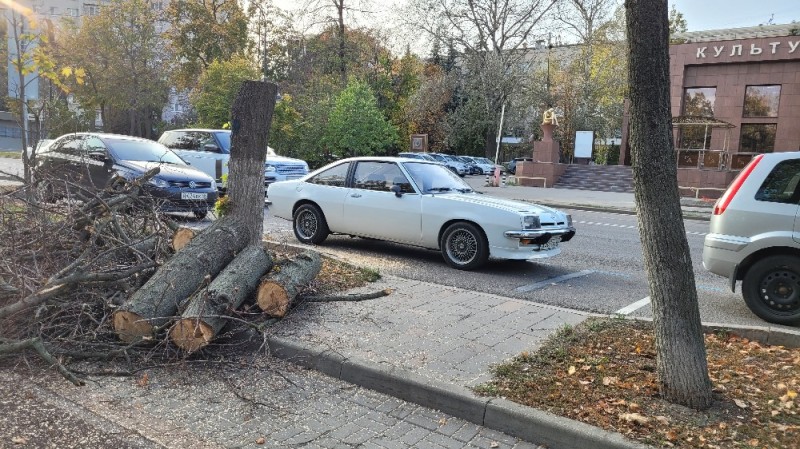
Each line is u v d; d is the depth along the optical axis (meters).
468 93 42.91
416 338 5.02
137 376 4.38
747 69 30.48
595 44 43.56
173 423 3.71
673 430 3.45
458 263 8.30
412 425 3.79
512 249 7.86
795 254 6.04
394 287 6.68
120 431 3.52
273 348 4.84
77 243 5.48
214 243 5.44
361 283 6.75
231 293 4.92
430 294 6.45
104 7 36.72
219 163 15.76
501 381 4.14
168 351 4.70
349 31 39.44
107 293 5.05
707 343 5.07
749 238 6.21
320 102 32.12
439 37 40.47
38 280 4.88
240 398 4.09
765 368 4.49
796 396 3.92
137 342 4.57
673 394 3.78
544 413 3.64
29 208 5.60
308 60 40.69
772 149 30.33
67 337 4.70
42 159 6.77
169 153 13.20
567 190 29.30
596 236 12.94
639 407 3.72
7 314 4.38
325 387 4.32
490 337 5.09
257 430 3.67
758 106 30.55
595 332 5.23
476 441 3.59
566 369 4.36
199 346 4.59
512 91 40.81
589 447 3.39
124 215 6.12
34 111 8.00
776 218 6.09
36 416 3.62
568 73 45.22
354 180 9.38
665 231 3.76
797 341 5.00
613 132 48.81
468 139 50.78
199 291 4.88
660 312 3.82
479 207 8.09
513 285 7.50
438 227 8.42
